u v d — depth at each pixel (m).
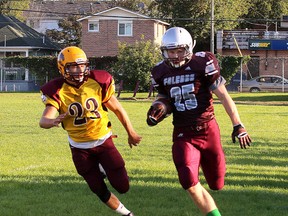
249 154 12.58
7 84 50.78
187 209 7.33
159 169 10.30
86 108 6.25
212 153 6.01
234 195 8.12
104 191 6.48
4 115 22.75
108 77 6.40
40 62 49.34
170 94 6.01
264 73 52.72
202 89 5.96
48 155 12.28
